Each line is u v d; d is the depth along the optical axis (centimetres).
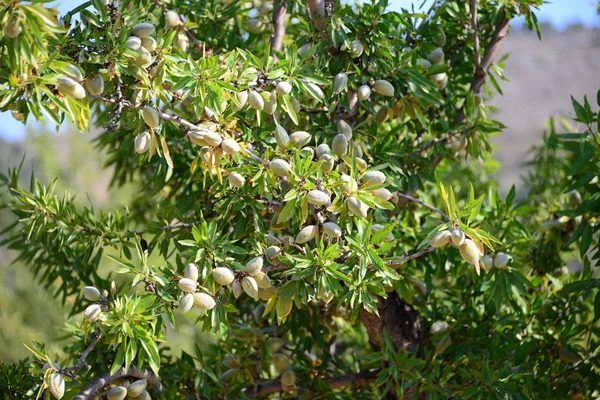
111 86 205
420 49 249
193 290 197
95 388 211
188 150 252
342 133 224
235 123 205
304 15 245
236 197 218
